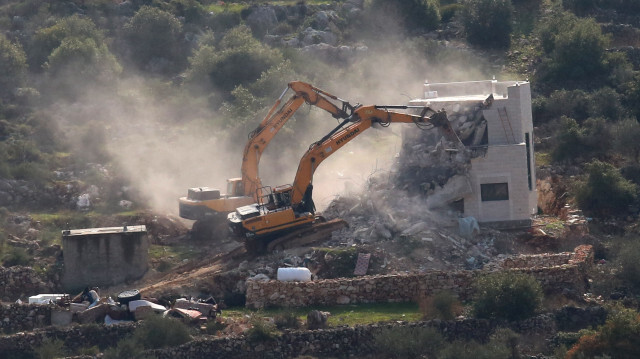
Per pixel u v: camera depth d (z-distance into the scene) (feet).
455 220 537.24
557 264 495.41
